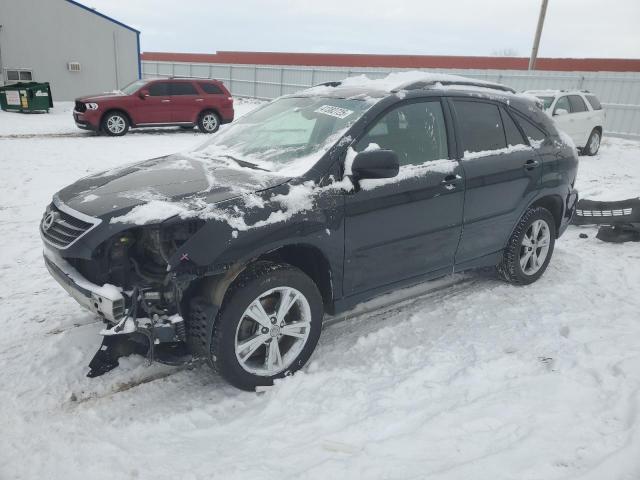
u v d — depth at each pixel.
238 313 2.85
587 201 6.47
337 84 4.33
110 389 3.03
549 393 2.89
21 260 5.04
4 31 20.08
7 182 8.13
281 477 2.26
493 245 4.36
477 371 3.15
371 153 3.12
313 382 3.07
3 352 3.37
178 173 3.36
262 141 3.81
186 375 3.23
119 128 14.84
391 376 3.16
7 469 2.34
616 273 5.07
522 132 4.54
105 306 2.69
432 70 24.02
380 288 3.62
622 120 19.23
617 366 3.12
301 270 3.29
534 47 24.39
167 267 2.68
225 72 32.78
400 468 2.28
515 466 2.27
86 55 21.94
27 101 18.55
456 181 3.82
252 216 2.86
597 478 2.18
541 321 3.93
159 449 2.50
